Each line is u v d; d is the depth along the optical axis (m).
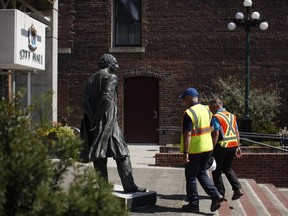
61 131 11.71
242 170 13.31
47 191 3.67
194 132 7.42
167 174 11.48
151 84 19.56
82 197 3.71
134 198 7.36
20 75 14.02
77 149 4.15
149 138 19.50
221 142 8.26
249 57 17.31
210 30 19.22
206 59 19.19
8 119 3.96
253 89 18.64
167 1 19.30
